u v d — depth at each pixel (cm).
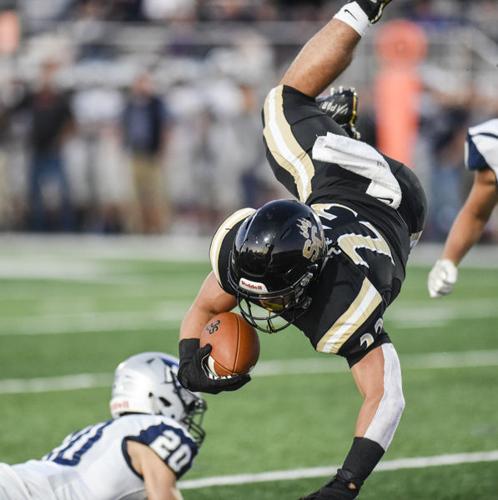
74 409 2220
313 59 1466
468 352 2786
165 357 1371
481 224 1678
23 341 2941
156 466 1182
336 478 1212
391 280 1270
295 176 1395
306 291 1234
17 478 1190
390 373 1227
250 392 2375
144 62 5128
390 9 5216
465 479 1744
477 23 5259
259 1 5353
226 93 4978
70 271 4319
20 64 5109
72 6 5353
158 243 5069
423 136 4809
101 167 5041
